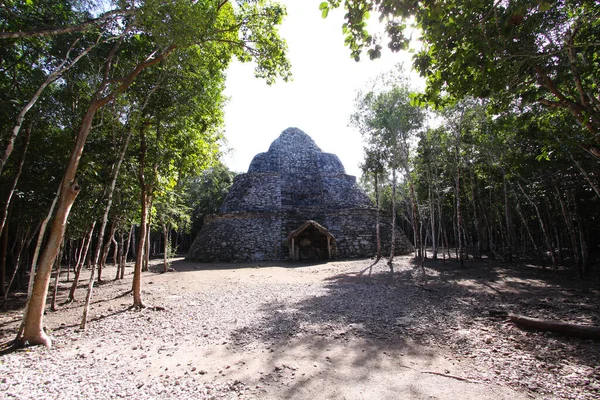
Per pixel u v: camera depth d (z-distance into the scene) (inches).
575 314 266.2
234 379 159.2
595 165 382.3
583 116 193.2
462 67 175.3
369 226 980.6
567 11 192.4
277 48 313.4
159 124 346.3
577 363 168.2
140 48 317.1
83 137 241.8
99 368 177.0
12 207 408.8
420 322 252.2
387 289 407.2
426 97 206.2
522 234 868.0
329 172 1159.0
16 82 273.6
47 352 207.0
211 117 417.1
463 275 519.2
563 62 206.4
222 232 952.9
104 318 301.6
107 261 1299.2
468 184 841.5
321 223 977.5
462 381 152.3
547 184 504.4
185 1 231.1
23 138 306.2
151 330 252.5
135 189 440.5
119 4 239.5
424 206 955.3
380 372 163.8
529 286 408.2
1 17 233.3
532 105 306.7
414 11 135.9
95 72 290.8
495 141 516.4
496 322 247.0
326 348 199.9
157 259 1233.4
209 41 296.8
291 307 314.7
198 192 1314.0
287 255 896.9
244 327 249.1
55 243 233.8
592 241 815.7
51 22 252.1
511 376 155.9
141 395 143.6
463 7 149.5
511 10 147.3
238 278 554.3
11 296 487.2
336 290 407.8
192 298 381.1
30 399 138.7
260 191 1053.8
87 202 384.5
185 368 175.2
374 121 622.5
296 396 140.7
